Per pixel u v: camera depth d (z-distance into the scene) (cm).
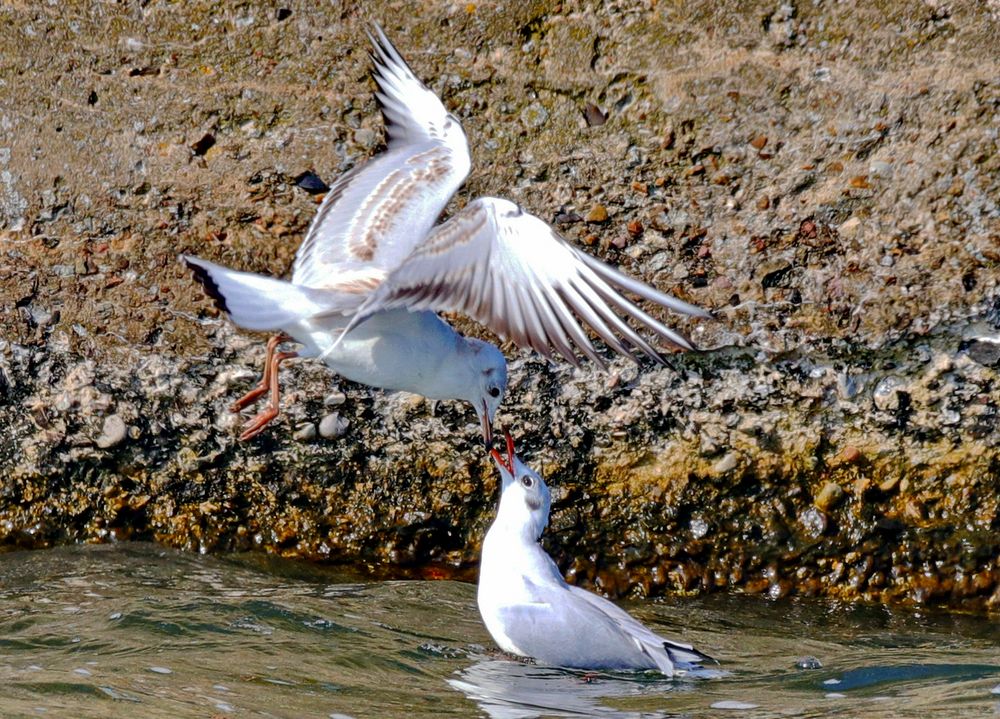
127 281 1327
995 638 1134
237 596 1128
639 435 1274
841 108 1352
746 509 1258
